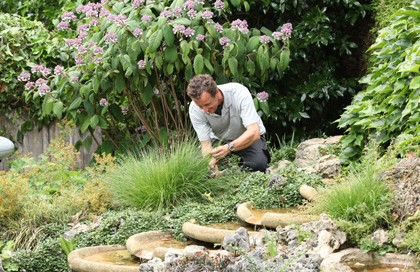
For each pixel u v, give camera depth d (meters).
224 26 7.97
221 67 7.74
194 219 5.63
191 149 6.61
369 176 4.98
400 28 6.52
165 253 4.88
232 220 5.64
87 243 5.75
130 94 7.90
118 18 7.43
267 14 8.86
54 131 8.91
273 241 4.60
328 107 8.83
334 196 4.93
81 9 7.79
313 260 4.20
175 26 7.33
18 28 8.92
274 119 8.61
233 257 4.35
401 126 5.98
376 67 7.14
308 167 6.67
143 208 6.21
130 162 6.69
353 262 4.34
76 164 8.70
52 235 6.14
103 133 8.62
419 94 5.81
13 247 6.00
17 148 9.02
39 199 6.55
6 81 8.84
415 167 4.86
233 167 6.53
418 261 4.23
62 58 8.95
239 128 6.86
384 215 4.61
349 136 6.45
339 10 8.70
